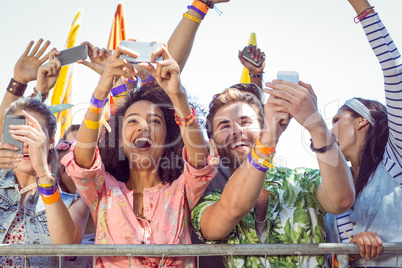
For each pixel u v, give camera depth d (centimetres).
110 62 255
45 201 268
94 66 323
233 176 256
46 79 347
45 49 384
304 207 289
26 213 290
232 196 252
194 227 282
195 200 289
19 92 374
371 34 333
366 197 308
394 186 304
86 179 269
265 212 290
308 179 295
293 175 300
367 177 314
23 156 290
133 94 310
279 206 290
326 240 295
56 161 308
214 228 266
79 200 310
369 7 337
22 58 379
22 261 279
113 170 301
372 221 302
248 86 354
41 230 289
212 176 281
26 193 295
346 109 333
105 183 287
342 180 256
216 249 256
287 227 285
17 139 264
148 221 277
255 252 258
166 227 275
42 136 267
